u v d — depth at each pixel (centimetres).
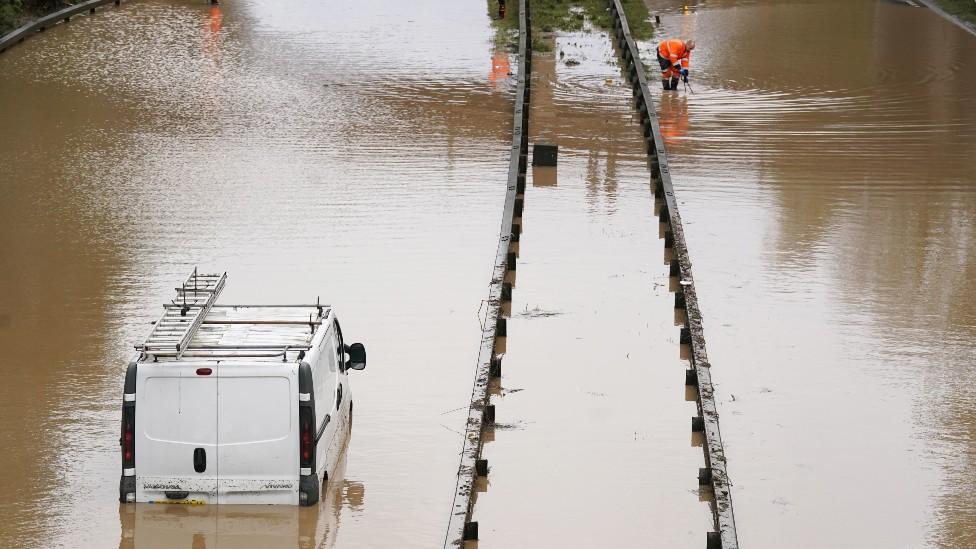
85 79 8606
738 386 3888
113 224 5497
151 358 2914
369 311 4478
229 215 5653
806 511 3123
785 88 8775
